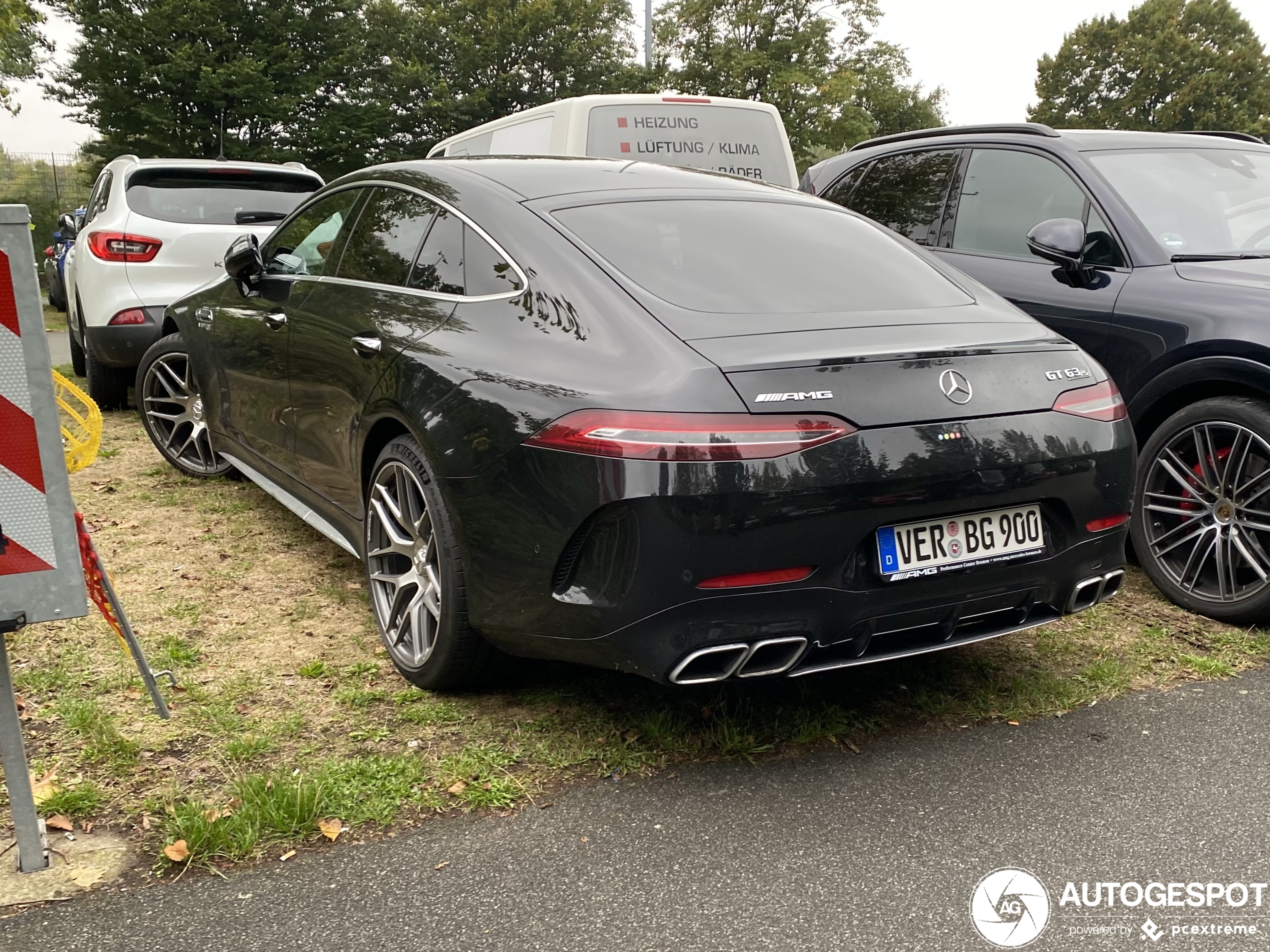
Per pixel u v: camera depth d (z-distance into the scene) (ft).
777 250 10.05
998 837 7.75
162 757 8.59
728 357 7.91
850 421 7.83
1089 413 9.05
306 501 12.94
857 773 8.70
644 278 9.00
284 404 12.87
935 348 8.43
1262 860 7.44
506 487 8.39
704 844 7.62
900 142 18.34
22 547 6.37
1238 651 11.38
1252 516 11.91
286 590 12.66
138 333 20.76
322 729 9.19
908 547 8.19
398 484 10.08
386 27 130.21
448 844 7.58
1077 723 9.68
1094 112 176.24
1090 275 13.85
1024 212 15.40
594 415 7.85
